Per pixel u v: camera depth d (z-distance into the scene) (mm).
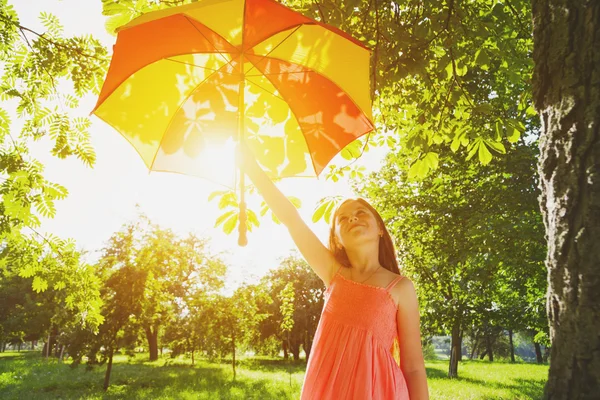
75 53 4246
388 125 5980
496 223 10750
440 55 4773
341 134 2613
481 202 11766
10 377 18797
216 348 22609
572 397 1547
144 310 16344
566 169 1682
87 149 4367
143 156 2463
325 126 2641
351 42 2191
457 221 11906
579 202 1626
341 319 1991
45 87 4398
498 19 4246
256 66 2500
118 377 19422
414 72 4004
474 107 4102
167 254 17062
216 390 16094
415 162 4328
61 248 5137
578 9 1738
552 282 1696
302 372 27266
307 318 43656
